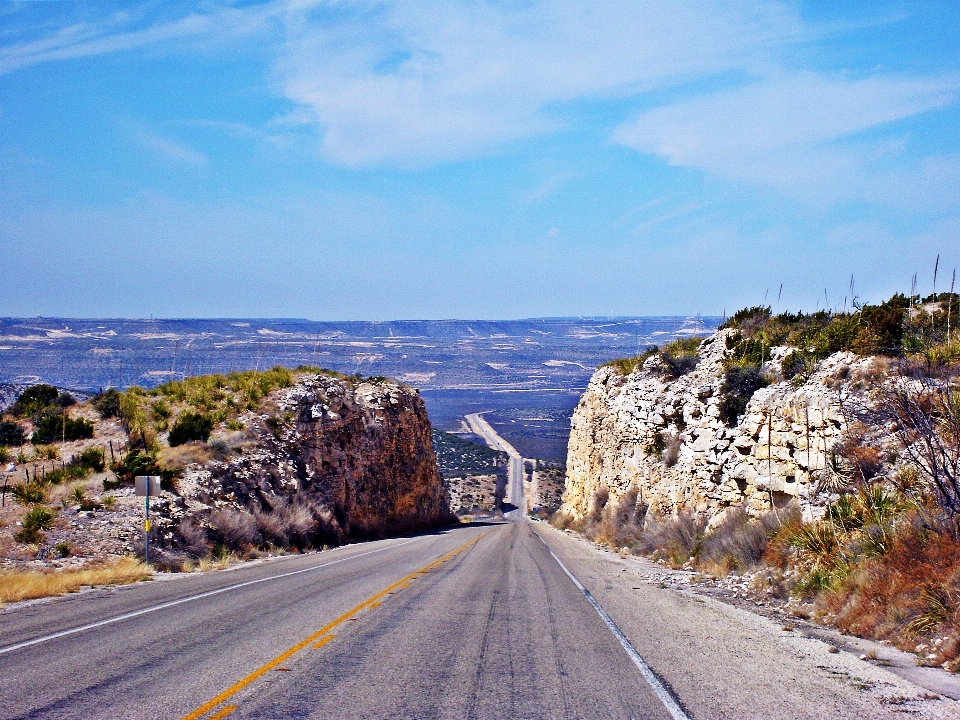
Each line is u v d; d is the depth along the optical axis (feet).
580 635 35.47
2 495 79.25
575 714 22.94
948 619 33.27
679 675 27.89
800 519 58.13
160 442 101.76
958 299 70.13
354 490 135.74
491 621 38.88
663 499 98.12
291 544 97.14
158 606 43.19
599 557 87.30
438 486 202.59
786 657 31.50
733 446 78.69
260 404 122.21
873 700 24.88
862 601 38.99
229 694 24.23
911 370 56.70
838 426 59.00
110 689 24.71
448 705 23.66
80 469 87.15
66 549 66.95
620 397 135.74
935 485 43.96
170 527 76.59
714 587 56.54
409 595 48.60
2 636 33.76
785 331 92.48
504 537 127.03
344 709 22.99
